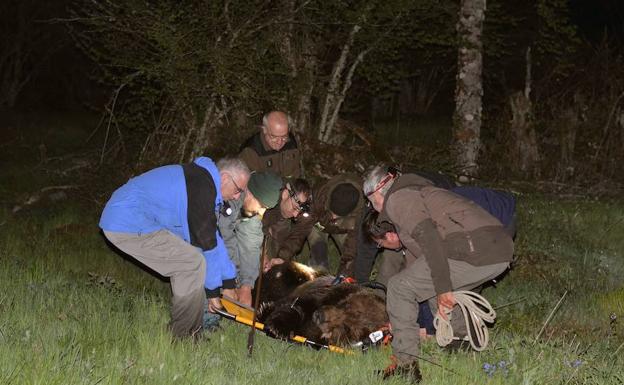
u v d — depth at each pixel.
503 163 14.54
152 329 5.95
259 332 6.33
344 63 12.02
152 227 5.75
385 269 6.79
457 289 5.59
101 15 10.70
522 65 18.52
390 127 21.45
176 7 10.64
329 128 12.09
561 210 11.80
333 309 6.09
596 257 9.60
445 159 12.37
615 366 5.89
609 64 15.60
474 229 5.35
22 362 4.88
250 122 11.37
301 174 7.82
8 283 7.12
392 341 5.50
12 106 27.97
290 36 11.57
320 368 5.60
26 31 28.12
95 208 11.28
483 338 5.78
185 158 11.41
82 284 7.62
